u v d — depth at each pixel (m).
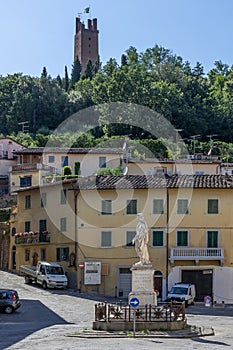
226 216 76.06
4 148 129.25
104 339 38.62
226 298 74.56
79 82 196.12
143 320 42.41
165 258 75.62
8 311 56.09
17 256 89.62
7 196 111.69
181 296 67.75
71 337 39.91
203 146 139.12
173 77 174.25
